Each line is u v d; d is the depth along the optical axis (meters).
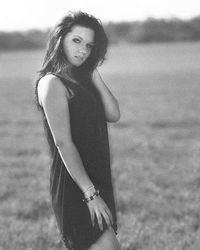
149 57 132.00
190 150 21.44
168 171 17.05
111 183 4.60
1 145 23.50
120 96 50.12
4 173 16.84
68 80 4.39
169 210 11.81
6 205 12.51
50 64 4.51
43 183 15.30
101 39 4.54
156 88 57.50
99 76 4.70
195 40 185.50
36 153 21.48
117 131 27.84
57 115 4.29
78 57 4.49
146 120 31.97
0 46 175.25
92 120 4.41
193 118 32.47
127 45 182.75
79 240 4.45
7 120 33.38
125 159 19.59
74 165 4.30
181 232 10.04
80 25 4.48
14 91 58.00
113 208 4.57
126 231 9.88
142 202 12.70
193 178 15.62
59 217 4.52
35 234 9.74
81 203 4.44
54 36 4.50
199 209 11.83
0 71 101.19
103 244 4.41
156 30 185.38
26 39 176.00
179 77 72.44
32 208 12.16
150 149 22.02
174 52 143.38
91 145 4.43
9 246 9.05
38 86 4.44
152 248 8.80
